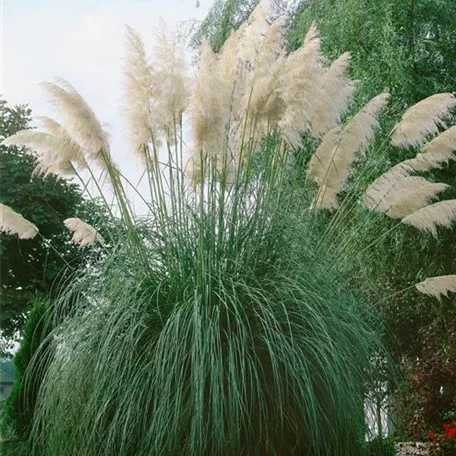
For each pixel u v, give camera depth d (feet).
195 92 20.74
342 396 18.53
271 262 20.70
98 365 18.83
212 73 20.88
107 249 22.35
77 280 21.17
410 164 24.98
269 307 18.75
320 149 23.95
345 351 19.38
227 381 18.51
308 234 22.20
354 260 24.36
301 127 22.53
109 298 20.15
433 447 29.35
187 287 19.71
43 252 52.85
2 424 24.39
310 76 21.77
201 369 17.52
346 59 23.32
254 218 20.99
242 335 18.67
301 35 38.11
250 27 23.38
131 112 21.86
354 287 22.52
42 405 20.21
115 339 19.25
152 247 21.02
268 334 18.69
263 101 22.06
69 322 20.38
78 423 19.24
